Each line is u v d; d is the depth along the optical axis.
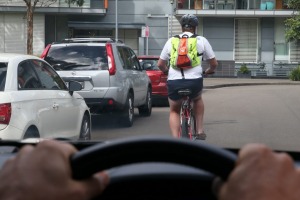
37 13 34.34
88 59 11.86
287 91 23.84
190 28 8.43
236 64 36.66
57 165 1.44
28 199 1.36
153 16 36.56
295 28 34.59
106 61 11.83
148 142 1.66
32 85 7.79
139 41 35.69
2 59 7.52
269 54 36.75
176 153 1.66
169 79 8.29
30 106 7.42
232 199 1.38
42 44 34.59
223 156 1.63
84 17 35.88
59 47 12.05
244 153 1.45
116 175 2.30
